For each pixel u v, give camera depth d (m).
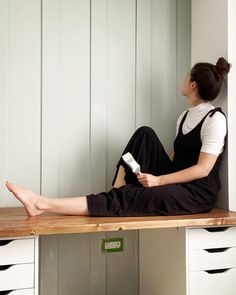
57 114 1.88
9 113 1.80
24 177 1.82
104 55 1.97
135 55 2.03
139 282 1.99
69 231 1.27
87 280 1.91
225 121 1.67
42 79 1.85
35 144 1.84
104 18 1.97
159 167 1.75
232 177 1.76
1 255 1.25
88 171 1.93
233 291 1.54
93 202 1.49
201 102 1.79
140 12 2.04
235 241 1.55
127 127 2.01
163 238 1.68
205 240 1.50
